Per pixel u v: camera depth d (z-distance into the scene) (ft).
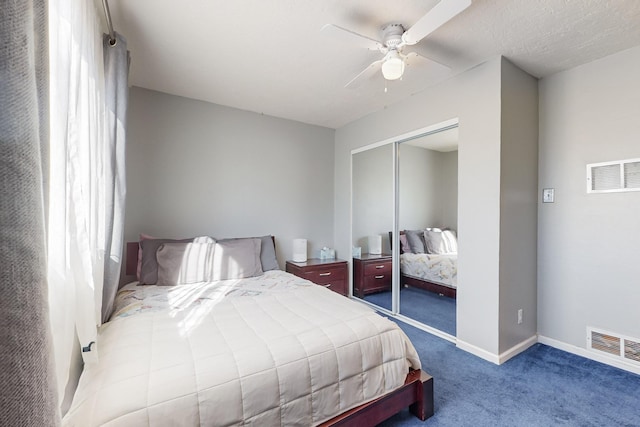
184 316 5.35
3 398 1.24
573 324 7.82
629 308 6.91
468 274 7.91
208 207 10.35
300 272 10.91
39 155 1.47
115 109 5.72
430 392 5.27
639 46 6.75
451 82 8.37
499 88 7.25
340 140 13.08
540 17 5.71
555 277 8.16
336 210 13.26
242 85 8.93
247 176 11.14
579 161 7.72
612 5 5.35
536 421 5.19
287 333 4.62
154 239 8.63
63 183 3.03
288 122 12.11
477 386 6.25
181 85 8.95
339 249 13.07
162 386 3.28
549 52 7.07
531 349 8.04
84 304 3.79
